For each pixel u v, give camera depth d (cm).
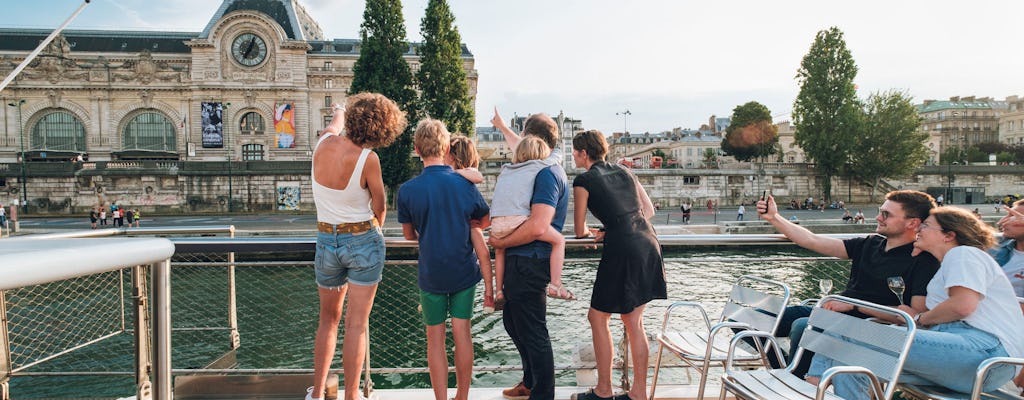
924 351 278
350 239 303
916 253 336
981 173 5244
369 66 3781
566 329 1091
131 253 138
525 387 365
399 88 3728
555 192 313
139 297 222
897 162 4634
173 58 5750
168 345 166
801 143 4912
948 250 319
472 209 318
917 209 341
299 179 4356
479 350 1028
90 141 5238
